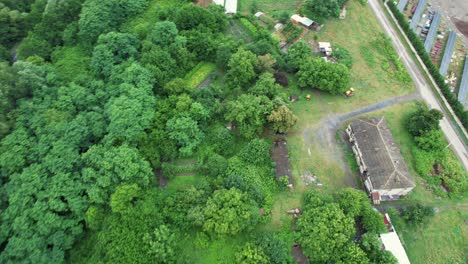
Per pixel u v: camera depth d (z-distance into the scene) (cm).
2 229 6662
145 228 6606
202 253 6838
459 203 7581
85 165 7431
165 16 11025
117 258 6231
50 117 8038
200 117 8419
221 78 9906
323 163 8131
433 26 11400
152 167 7950
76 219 6919
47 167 7262
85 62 10038
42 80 8962
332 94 9394
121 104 7962
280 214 7350
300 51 9819
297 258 6781
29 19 11256
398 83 9781
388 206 7494
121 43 9588
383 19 11619
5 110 8225
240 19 11475
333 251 6475
